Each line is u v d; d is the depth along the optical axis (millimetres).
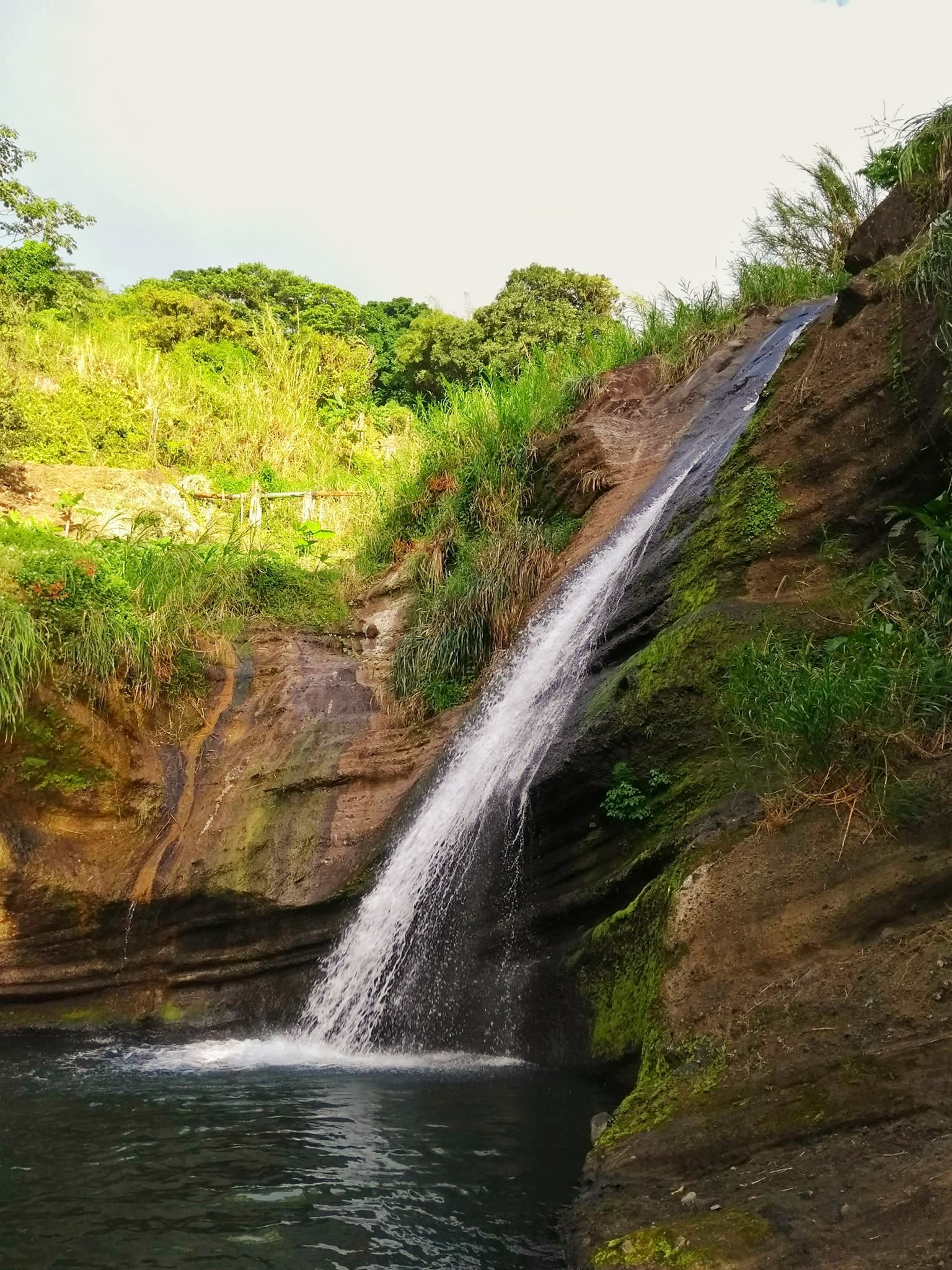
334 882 8711
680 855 5668
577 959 6336
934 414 6438
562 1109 5262
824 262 14273
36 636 9461
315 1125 5066
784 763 5270
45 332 26781
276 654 12102
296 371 30188
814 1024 3943
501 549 11594
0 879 8867
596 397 13156
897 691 4977
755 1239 3037
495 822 7438
